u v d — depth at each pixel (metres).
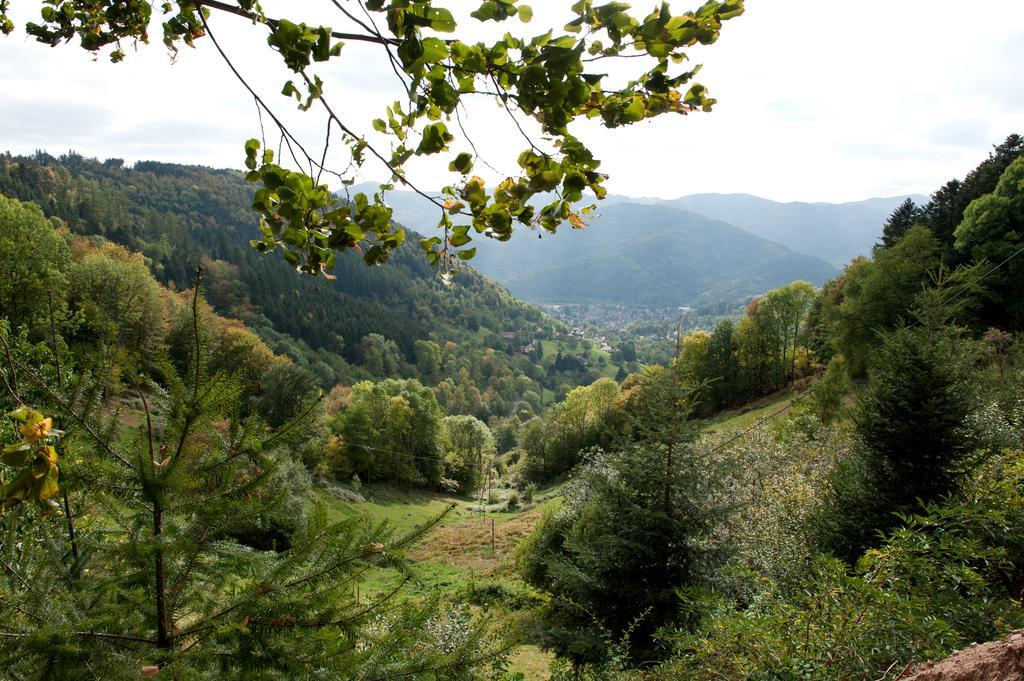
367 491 48.69
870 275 33.88
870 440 9.59
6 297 23.28
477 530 36.97
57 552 2.50
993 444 9.21
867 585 4.15
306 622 2.45
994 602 4.82
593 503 11.20
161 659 2.27
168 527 2.28
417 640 2.79
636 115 1.48
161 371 2.27
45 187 105.69
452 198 1.59
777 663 4.27
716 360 52.03
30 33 2.26
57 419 2.22
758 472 14.59
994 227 31.09
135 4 2.26
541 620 10.50
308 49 1.36
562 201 1.54
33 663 1.99
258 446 2.43
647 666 8.11
